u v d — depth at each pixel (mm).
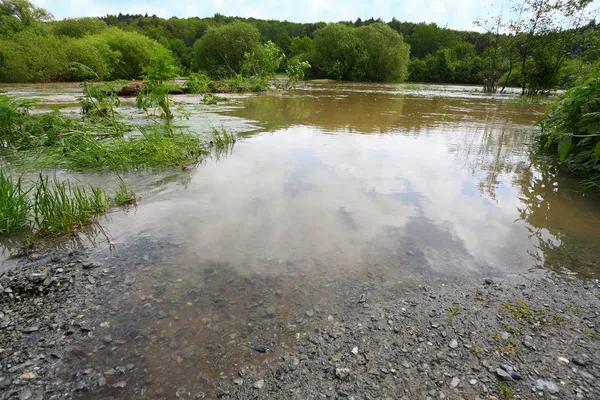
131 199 2867
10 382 1264
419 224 2463
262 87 15539
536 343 1438
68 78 18953
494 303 1681
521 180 3385
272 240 2248
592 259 2035
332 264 1996
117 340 1467
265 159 4031
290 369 1333
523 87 15734
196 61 26453
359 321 1578
